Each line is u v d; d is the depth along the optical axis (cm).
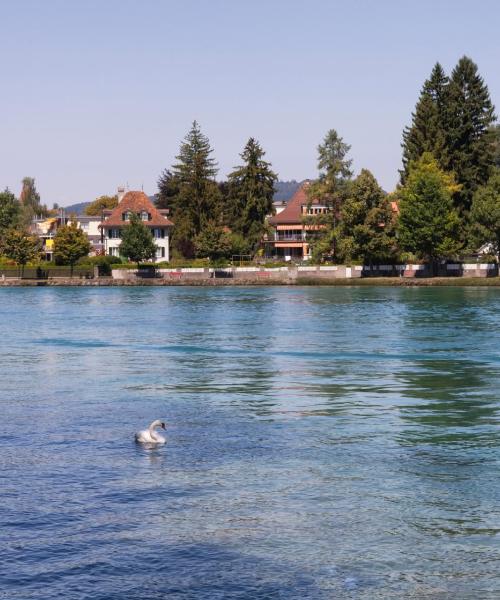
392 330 5653
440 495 1761
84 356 4356
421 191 13425
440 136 14350
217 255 15262
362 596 1302
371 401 2933
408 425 2486
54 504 1694
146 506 1684
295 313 7369
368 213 13488
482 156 14650
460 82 14638
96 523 1591
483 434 2355
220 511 1658
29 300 9925
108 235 16875
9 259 15462
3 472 1919
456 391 3161
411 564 1414
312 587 1330
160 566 1402
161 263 14900
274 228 18350
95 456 2067
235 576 1367
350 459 2053
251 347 4703
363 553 1459
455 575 1373
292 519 1616
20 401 2917
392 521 1608
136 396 3033
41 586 1331
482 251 13925
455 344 4766
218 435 2325
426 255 13888
